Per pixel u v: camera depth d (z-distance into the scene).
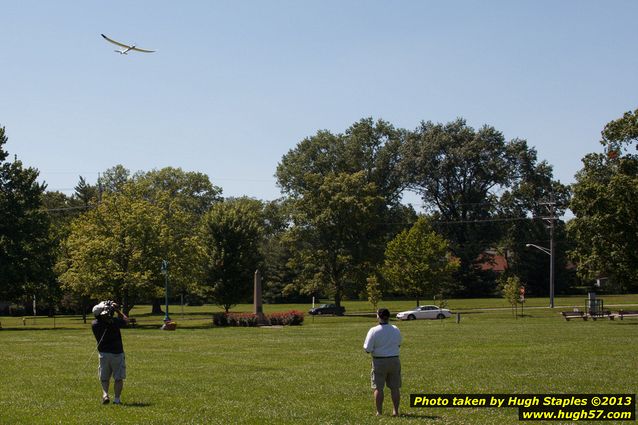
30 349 31.53
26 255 58.59
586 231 53.88
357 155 102.56
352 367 23.28
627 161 54.84
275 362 25.02
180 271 62.44
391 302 103.31
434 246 76.62
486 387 17.77
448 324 50.97
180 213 67.19
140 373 21.75
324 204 81.81
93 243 59.19
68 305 82.81
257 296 56.22
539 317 62.66
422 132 108.25
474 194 103.12
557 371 20.89
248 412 14.44
